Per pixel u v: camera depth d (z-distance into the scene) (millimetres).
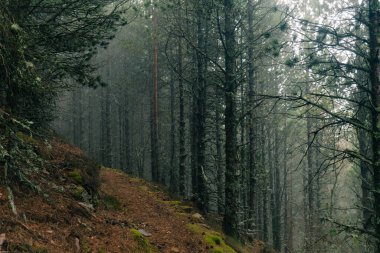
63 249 5793
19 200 6496
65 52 9625
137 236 8219
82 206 8195
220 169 17609
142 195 14969
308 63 8930
